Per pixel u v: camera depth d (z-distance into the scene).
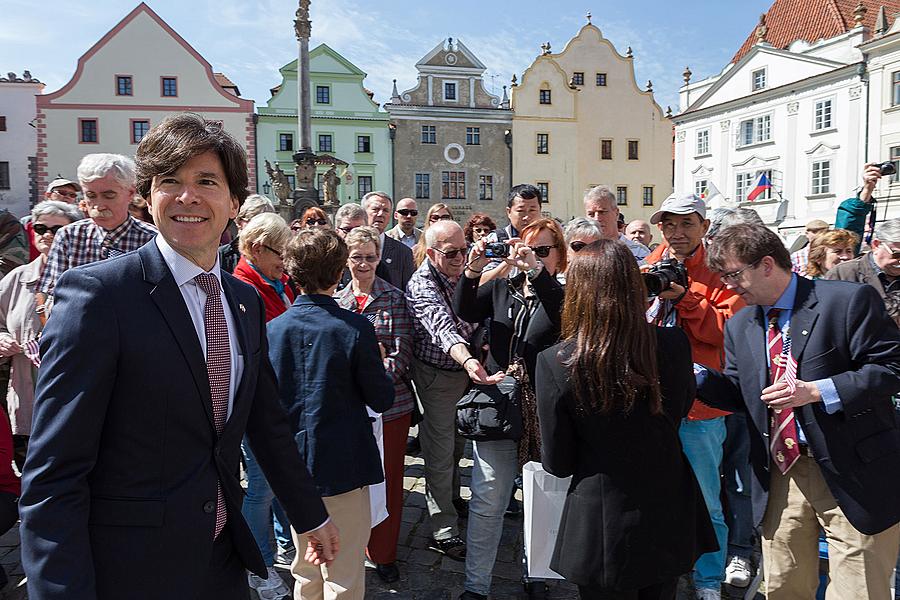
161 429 1.49
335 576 2.67
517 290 3.15
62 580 1.30
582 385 2.10
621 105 37.00
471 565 3.18
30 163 34.59
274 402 1.93
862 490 2.21
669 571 2.11
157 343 1.48
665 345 2.18
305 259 2.73
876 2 29.50
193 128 1.58
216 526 1.63
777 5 32.84
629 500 2.10
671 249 3.50
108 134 31.36
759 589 3.31
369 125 33.34
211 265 1.68
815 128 27.80
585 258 2.15
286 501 1.94
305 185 19.34
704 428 3.18
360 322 2.74
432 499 3.81
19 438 4.05
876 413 2.23
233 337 1.71
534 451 3.02
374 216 5.93
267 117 32.03
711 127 32.53
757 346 2.47
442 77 34.34
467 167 34.69
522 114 35.31
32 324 3.96
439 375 3.75
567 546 2.19
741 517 3.50
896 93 25.17
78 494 1.38
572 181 35.97
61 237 3.48
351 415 2.67
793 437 2.36
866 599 2.26
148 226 3.58
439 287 3.79
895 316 3.48
